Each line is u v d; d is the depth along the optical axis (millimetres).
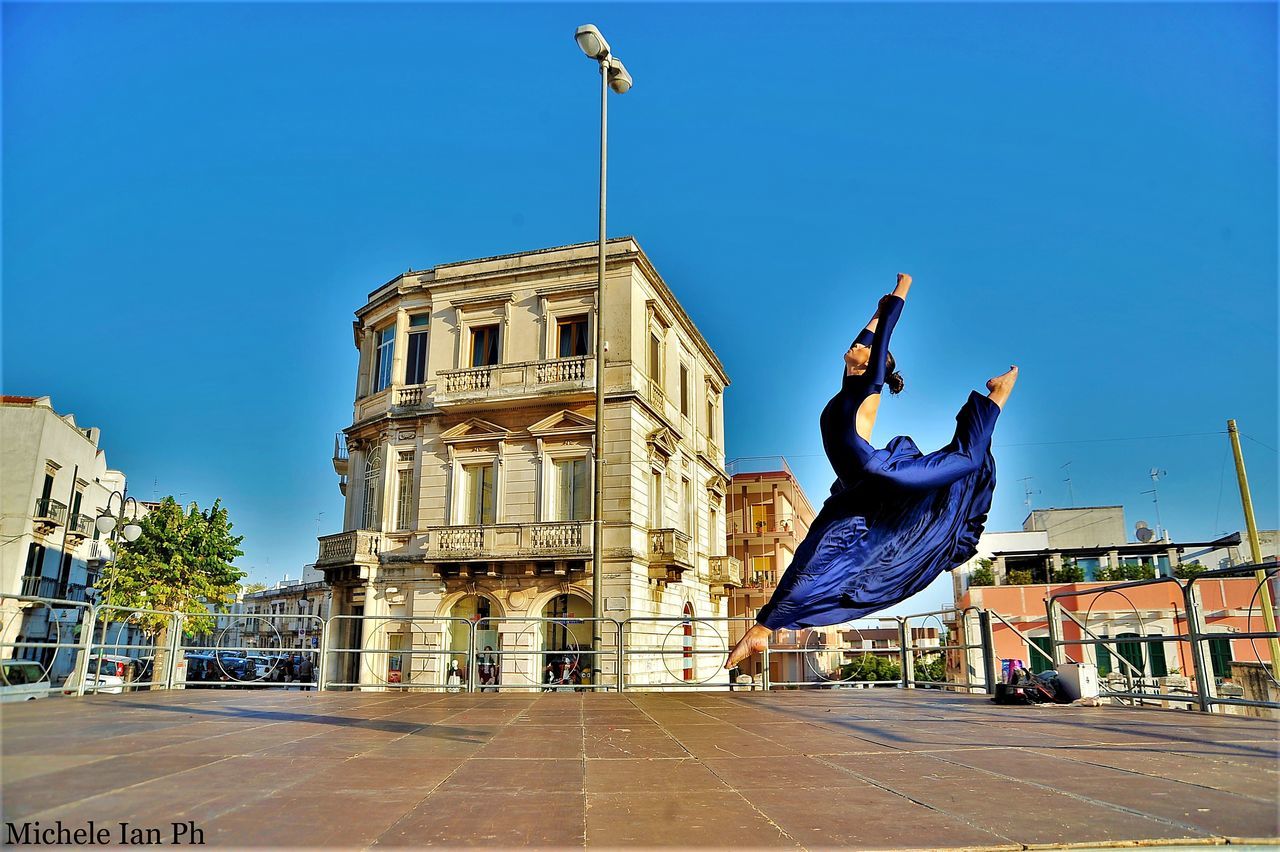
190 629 14211
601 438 16141
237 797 3506
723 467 34719
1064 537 43344
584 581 23188
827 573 3307
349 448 28422
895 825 3029
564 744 5461
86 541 35750
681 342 29891
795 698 10656
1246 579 25141
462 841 2797
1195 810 3264
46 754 4746
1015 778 4035
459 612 24562
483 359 25859
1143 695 8547
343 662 25469
